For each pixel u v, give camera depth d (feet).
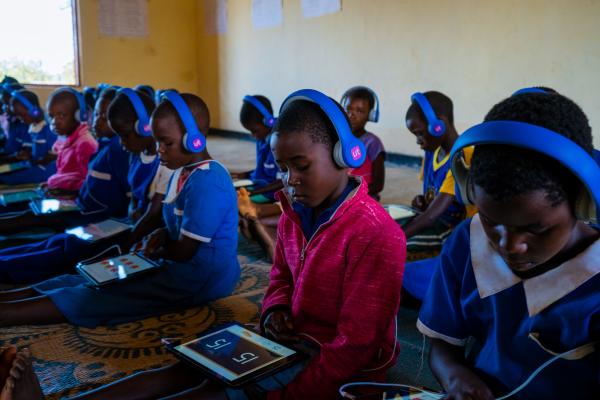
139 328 6.23
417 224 7.07
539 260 2.56
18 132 16.01
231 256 6.67
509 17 14.53
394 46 18.28
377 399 3.38
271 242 8.48
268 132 11.03
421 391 3.50
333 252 3.96
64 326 6.22
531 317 2.88
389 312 3.86
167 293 6.34
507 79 14.85
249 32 25.72
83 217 9.07
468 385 3.08
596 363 2.75
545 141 2.22
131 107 7.37
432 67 17.04
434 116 7.11
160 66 29.50
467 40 15.79
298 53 22.81
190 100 6.29
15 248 7.89
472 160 2.52
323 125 3.70
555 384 2.86
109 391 3.99
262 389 3.81
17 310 5.86
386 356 4.08
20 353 3.53
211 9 28.32
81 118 10.89
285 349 4.10
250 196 10.39
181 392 3.86
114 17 27.73
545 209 2.35
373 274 3.83
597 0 12.52
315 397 3.77
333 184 3.87
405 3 17.60
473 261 3.17
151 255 6.60
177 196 6.37
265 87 25.34
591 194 2.26
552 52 13.65
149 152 7.69
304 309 4.19
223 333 4.42
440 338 3.46
